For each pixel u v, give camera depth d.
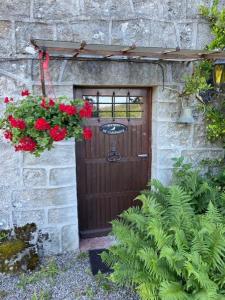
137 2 2.91
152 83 3.08
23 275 2.65
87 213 3.43
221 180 3.29
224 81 3.03
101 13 2.84
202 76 3.12
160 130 3.21
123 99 3.28
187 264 1.82
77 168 3.29
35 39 2.48
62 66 2.79
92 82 2.90
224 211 2.70
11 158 2.85
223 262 1.98
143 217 2.46
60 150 2.95
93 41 2.86
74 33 2.80
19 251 2.73
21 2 2.65
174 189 2.62
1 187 2.87
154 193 2.96
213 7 3.04
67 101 2.66
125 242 2.26
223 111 3.33
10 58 2.70
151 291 1.94
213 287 1.78
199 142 3.38
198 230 2.21
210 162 3.43
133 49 2.47
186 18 3.07
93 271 2.74
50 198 3.00
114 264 2.38
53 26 2.75
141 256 1.98
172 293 1.77
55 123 2.16
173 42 3.07
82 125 2.57
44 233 3.04
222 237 1.98
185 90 3.08
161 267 2.00
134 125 3.36
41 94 2.79
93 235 3.48
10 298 2.37
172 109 3.21
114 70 2.94
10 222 2.94
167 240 2.06
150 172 3.48
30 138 2.16
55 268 2.79
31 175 2.92
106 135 3.31
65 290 2.48
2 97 2.72
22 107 2.17
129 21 2.92
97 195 3.41
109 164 3.38
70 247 3.15
